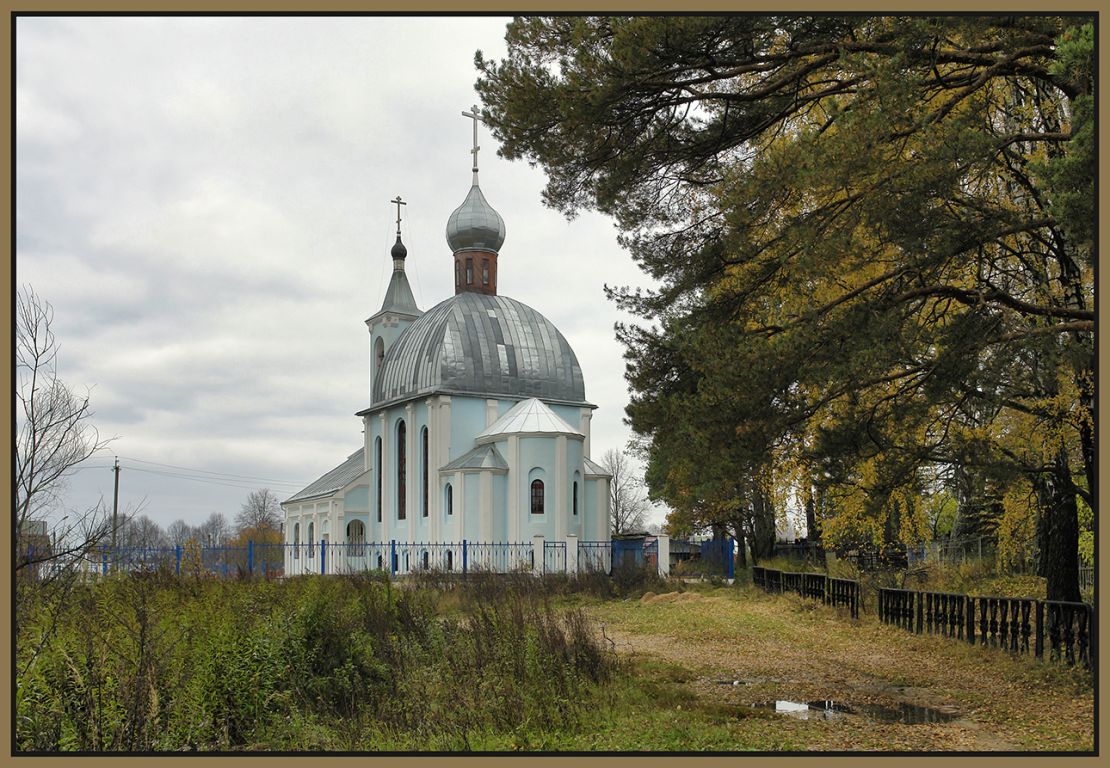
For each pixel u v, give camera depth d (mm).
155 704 10625
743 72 14766
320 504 65438
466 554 49719
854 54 14062
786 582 29125
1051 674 13531
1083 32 11680
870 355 13508
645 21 13773
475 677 12625
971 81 14359
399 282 70875
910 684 14242
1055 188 12039
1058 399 17250
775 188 14070
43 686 10820
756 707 12625
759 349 14398
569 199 17016
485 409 56656
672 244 17594
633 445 46375
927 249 13742
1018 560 27812
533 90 15133
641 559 46344
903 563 30094
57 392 14484
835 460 15664
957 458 17500
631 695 12945
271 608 15008
